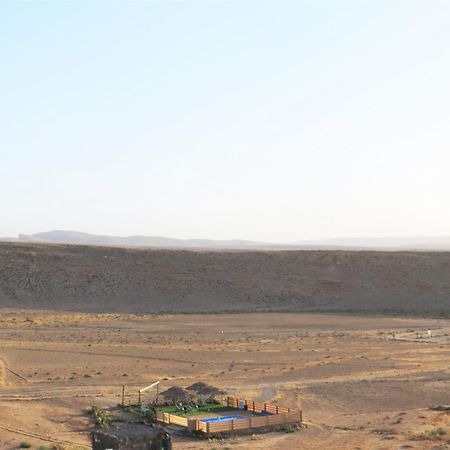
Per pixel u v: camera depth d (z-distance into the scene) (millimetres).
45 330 106375
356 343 94375
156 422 51125
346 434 47438
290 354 84688
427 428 48219
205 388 60156
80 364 77000
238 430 48000
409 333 105562
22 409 54750
